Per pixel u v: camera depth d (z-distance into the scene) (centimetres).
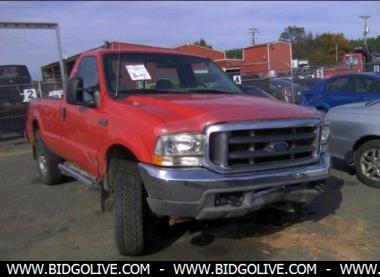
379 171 674
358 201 613
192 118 396
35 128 759
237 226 523
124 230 429
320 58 9169
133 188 429
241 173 396
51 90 1496
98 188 521
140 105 450
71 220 572
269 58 5056
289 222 535
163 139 391
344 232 503
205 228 518
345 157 724
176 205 390
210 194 385
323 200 620
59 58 1542
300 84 1905
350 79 1066
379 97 975
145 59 548
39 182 784
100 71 518
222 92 538
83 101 530
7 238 518
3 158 1091
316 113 454
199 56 600
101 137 481
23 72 1689
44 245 493
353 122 702
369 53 2902
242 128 392
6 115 1405
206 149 386
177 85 541
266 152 407
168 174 385
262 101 467
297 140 430
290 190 427
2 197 698
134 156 430
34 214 604
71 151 586
